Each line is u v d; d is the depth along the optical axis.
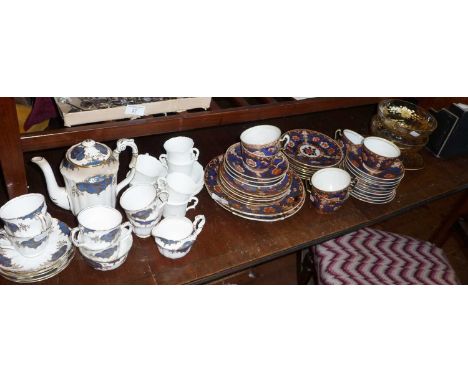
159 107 0.88
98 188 0.81
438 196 1.13
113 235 0.78
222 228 0.94
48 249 0.81
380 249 1.24
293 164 1.11
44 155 1.07
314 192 0.99
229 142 1.22
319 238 0.96
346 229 0.99
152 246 0.88
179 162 0.93
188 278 0.83
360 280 1.13
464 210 1.38
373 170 1.06
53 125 1.04
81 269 0.82
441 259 1.23
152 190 0.87
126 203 0.87
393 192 1.09
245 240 0.92
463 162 1.26
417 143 1.20
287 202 1.00
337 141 1.19
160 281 0.82
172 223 0.89
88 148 0.80
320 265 1.18
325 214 1.02
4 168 0.80
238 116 0.95
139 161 0.94
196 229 0.88
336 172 1.03
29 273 0.77
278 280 1.61
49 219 0.81
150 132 0.88
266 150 0.94
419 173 1.19
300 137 1.18
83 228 0.76
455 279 1.18
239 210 0.96
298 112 1.02
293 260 1.69
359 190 1.06
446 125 1.21
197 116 0.91
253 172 0.99
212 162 1.08
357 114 1.43
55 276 0.80
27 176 1.00
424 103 1.34
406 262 1.21
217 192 1.00
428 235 1.83
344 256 1.20
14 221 0.73
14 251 0.79
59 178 0.99
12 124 0.75
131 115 0.86
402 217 1.90
